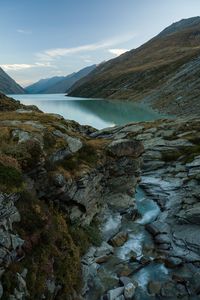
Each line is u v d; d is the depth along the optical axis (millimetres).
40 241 25062
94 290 27562
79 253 29391
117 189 42844
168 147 65875
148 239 36312
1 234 21828
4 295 20109
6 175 24844
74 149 36781
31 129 34219
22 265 22547
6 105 66562
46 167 31141
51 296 23438
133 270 30531
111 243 34594
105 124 118000
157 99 184375
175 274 29969
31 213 25469
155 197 48281
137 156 44906
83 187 33594
